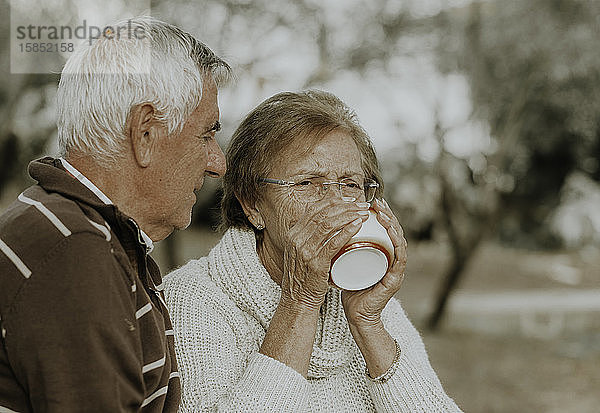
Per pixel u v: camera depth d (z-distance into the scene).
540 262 17.12
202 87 1.27
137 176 1.24
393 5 7.15
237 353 1.58
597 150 11.92
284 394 1.39
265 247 1.67
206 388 1.46
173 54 1.24
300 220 1.45
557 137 10.80
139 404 1.15
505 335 9.66
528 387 7.04
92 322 1.07
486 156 9.49
